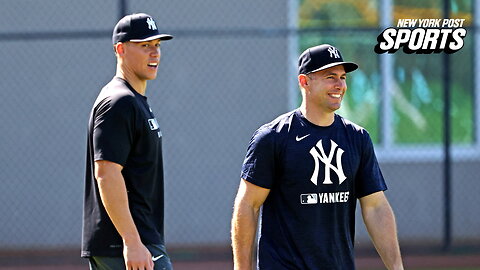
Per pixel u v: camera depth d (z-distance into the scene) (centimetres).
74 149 3966
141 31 1811
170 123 3991
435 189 4191
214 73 4003
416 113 4219
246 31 3619
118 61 1841
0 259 3862
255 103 4028
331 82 1656
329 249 1664
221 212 4034
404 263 3700
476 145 4234
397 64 4191
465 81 4238
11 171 3950
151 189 1794
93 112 1758
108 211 1714
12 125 3941
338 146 1680
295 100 4056
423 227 4169
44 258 3875
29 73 3931
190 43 3981
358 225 4041
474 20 4200
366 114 4191
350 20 4141
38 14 3900
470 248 3900
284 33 3616
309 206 1656
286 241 1666
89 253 1781
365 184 1722
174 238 4009
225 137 4022
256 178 1667
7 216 3950
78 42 3934
